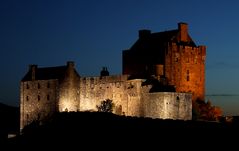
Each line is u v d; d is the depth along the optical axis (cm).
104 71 17750
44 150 13300
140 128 13600
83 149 12750
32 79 17812
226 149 11119
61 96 17200
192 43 17912
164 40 17425
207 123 13350
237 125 12950
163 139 12456
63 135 14212
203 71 17775
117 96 16500
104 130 13950
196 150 11356
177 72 17162
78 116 15600
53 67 17838
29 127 17112
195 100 17500
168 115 15162
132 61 17862
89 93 17200
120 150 12225
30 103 17800
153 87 15675
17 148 13938
